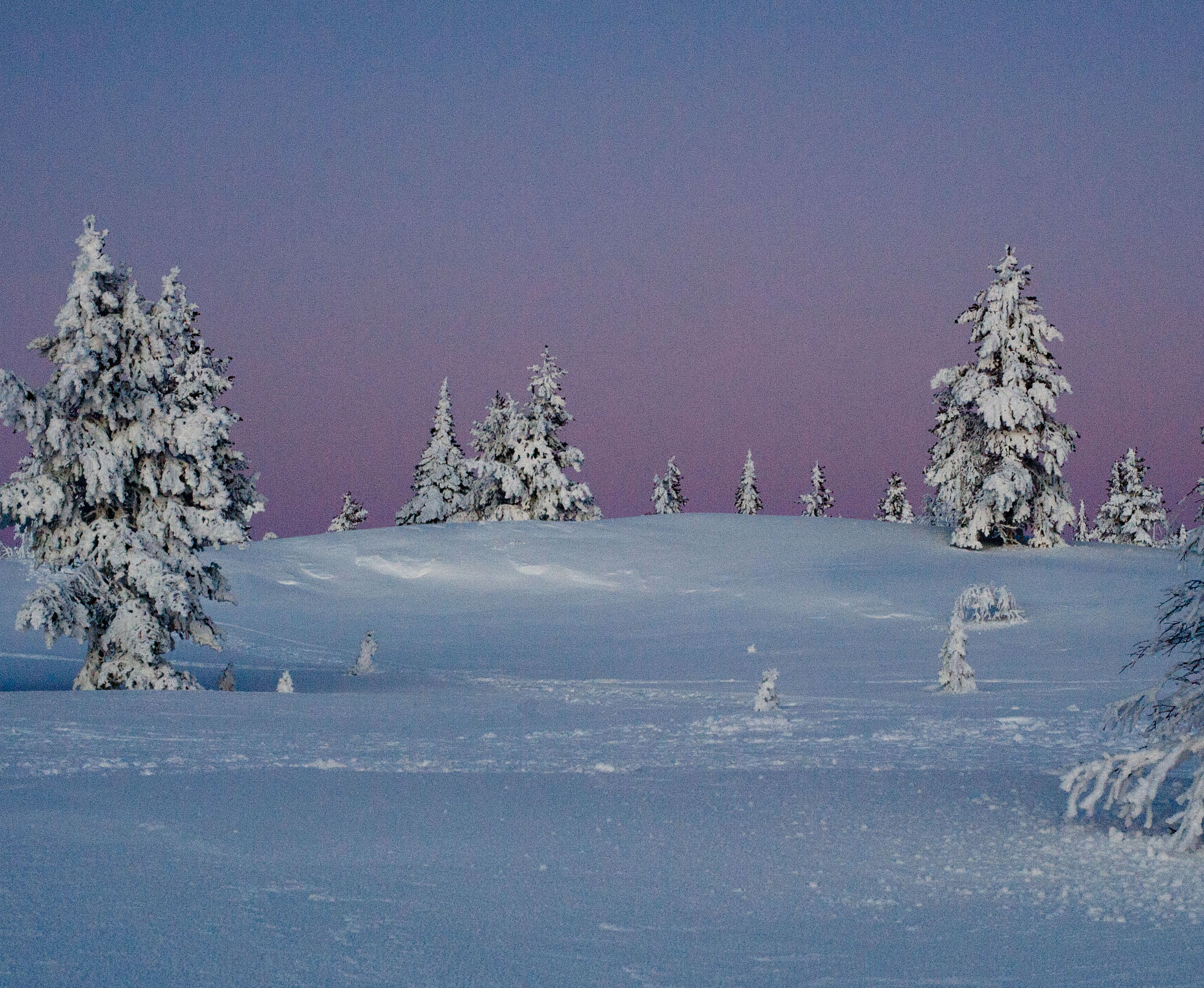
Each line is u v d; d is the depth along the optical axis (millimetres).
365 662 36844
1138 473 96000
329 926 6355
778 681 33812
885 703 25469
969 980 5680
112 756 14086
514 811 10945
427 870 8109
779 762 15008
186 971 5363
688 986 5523
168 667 30109
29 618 28297
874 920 6957
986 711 22641
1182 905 7367
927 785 12719
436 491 91375
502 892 7473
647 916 6945
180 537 31109
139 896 6789
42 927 5992
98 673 30125
